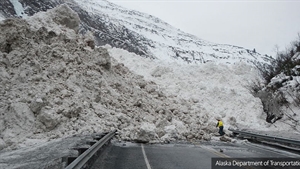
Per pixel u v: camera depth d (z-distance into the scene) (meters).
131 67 24.88
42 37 14.30
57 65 13.29
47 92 11.18
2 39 12.26
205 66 26.45
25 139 9.11
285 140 12.26
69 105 11.31
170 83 23.19
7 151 8.06
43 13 17.70
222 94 22.25
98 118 12.27
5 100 9.91
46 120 9.96
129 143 11.90
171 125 14.97
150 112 15.88
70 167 4.60
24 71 11.53
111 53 26.58
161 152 9.81
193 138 15.32
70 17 18.48
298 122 20.98
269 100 22.80
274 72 28.03
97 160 7.72
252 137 16.14
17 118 9.60
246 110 21.27
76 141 8.83
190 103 20.67
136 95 16.86
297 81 23.52
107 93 14.89
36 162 6.30
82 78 13.88
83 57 15.76
